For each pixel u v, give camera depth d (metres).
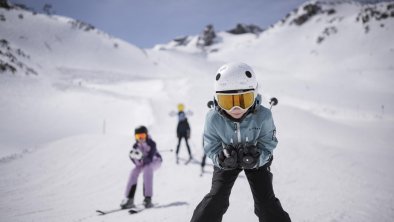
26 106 34.44
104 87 57.53
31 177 8.29
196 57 150.38
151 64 107.44
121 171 8.59
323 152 10.63
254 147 2.35
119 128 27.09
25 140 22.16
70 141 12.69
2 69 43.56
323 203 4.71
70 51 89.19
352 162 9.54
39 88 43.12
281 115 27.06
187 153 10.59
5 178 8.13
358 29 128.12
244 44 179.75
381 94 59.47
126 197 4.93
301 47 139.75
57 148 11.70
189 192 5.76
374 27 122.50
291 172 7.71
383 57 95.75
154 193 6.12
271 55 143.75
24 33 84.81
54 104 36.88
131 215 4.35
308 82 69.62
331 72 92.69
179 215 3.99
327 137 23.12
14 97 36.78
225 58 156.38
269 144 2.61
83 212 4.86
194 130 18.03
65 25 101.75
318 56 119.06
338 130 26.31
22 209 5.13
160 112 28.75
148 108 30.20
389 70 82.56
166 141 12.74
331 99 54.25
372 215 4.03
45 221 4.32
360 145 20.84
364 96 57.38
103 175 8.24
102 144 12.06
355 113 45.22
